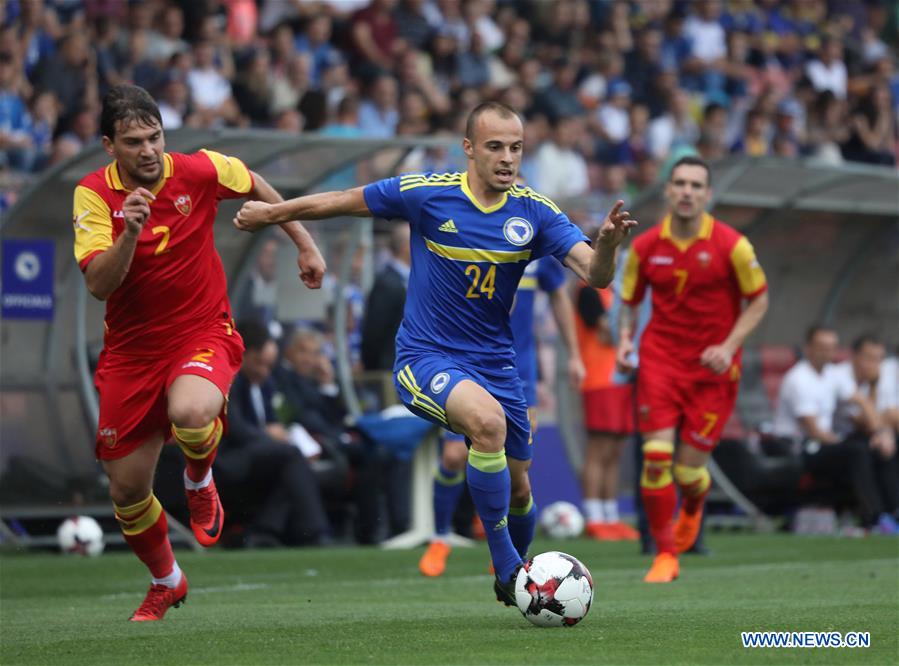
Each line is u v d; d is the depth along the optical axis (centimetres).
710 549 3900
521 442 2077
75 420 3850
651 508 2859
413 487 4156
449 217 2005
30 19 4841
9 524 3825
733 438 4725
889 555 3675
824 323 5178
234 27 5831
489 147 1956
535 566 1888
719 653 1609
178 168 2033
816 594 2470
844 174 4603
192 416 1939
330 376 4462
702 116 6731
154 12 5378
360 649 1667
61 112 4809
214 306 2073
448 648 1664
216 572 3250
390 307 4306
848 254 5112
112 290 1900
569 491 4934
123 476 2052
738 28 7419
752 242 4878
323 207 2034
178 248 2016
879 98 7200
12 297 3756
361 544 4156
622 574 3059
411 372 2019
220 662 1572
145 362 2028
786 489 4738
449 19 6444
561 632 1822
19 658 1653
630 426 4459
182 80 5059
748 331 2886
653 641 1717
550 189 5750
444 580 3019
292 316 4475
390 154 4700
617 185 5838
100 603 2555
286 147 4078
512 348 2073
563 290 3253
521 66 6284
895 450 4806
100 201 1998
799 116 7094
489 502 1930
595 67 6519
